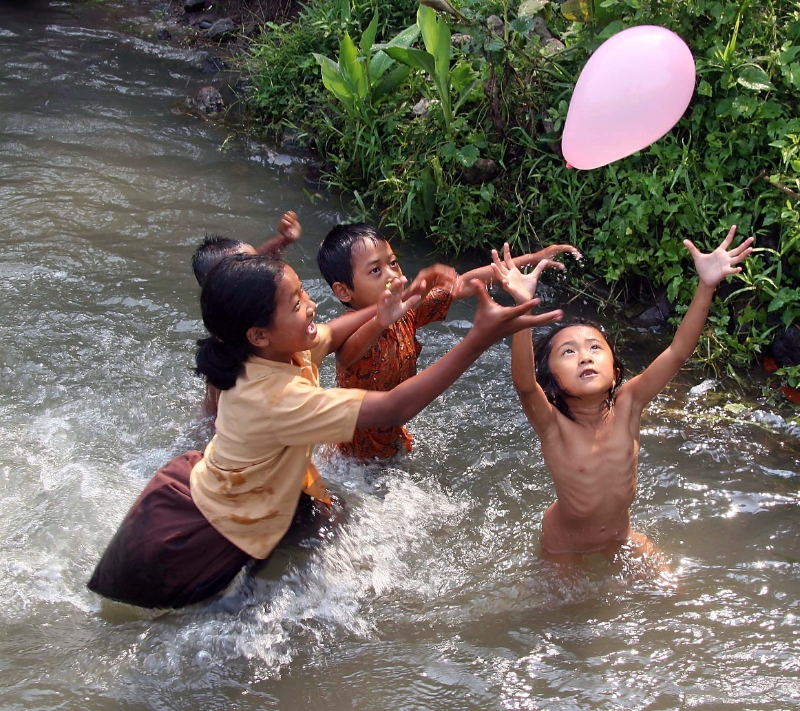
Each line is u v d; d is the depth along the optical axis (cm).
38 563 328
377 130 593
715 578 320
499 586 320
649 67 297
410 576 327
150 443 392
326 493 340
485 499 366
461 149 535
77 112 694
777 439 398
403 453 391
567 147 316
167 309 476
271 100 684
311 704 273
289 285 285
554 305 500
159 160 634
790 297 438
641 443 394
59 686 279
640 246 494
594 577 320
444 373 264
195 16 870
